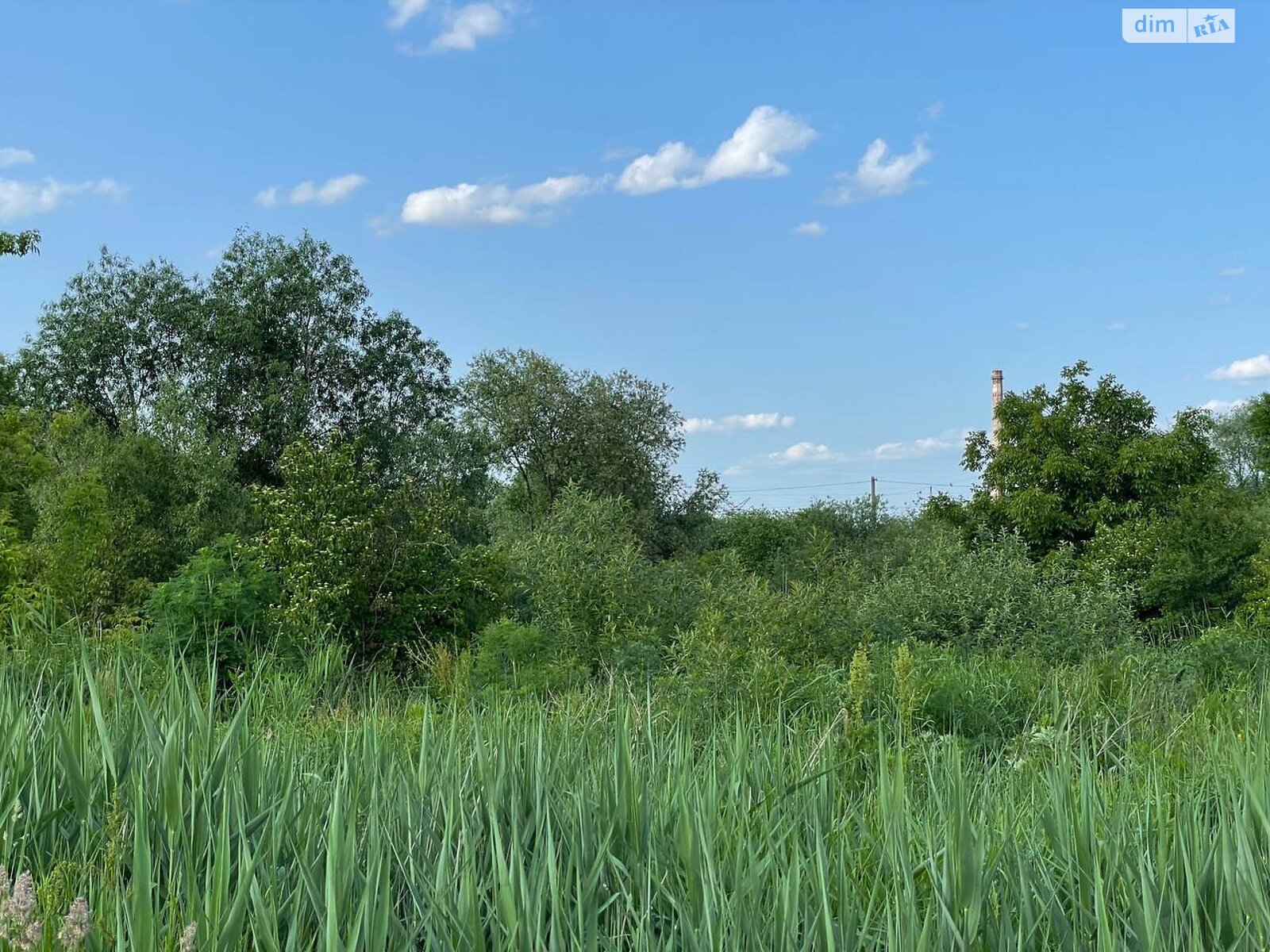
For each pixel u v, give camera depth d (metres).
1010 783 4.82
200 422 25.31
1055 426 21.53
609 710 6.41
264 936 2.77
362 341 32.97
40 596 12.12
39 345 31.31
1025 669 11.40
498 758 4.05
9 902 2.38
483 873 3.32
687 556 28.25
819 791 4.10
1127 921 3.16
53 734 3.91
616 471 43.22
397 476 30.33
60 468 20.80
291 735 4.95
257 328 30.69
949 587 14.62
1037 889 3.26
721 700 8.88
